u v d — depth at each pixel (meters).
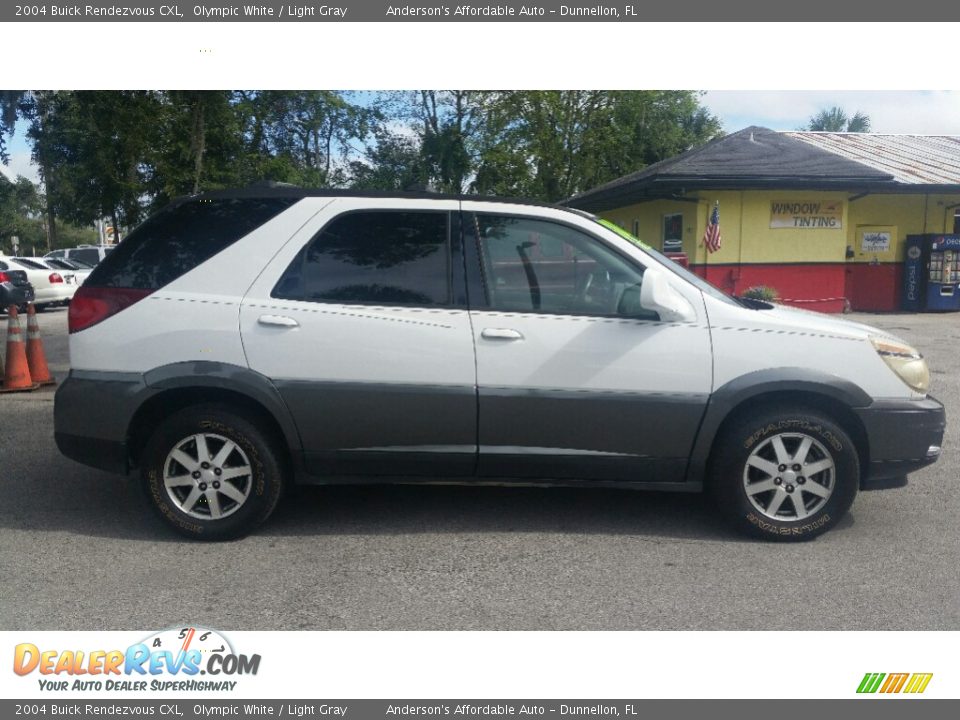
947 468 5.93
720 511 4.48
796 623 3.57
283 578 4.01
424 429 4.32
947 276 17.97
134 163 16.91
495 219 4.42
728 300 4.54
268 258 4.36
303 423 4.30
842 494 4.36
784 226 17.28
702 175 16.06
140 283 4.36
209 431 4.35
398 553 4.32
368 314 4.29
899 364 4.35
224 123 16.34
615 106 31.58
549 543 4.45
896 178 17.56
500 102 29.61
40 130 11.77
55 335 14.70
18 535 4.55
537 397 4.27
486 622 3.58
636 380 4.28
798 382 4.25
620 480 4.44
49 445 6.46
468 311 4.31
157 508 4.41
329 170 30.64
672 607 3.71
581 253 4.39
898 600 3.78
